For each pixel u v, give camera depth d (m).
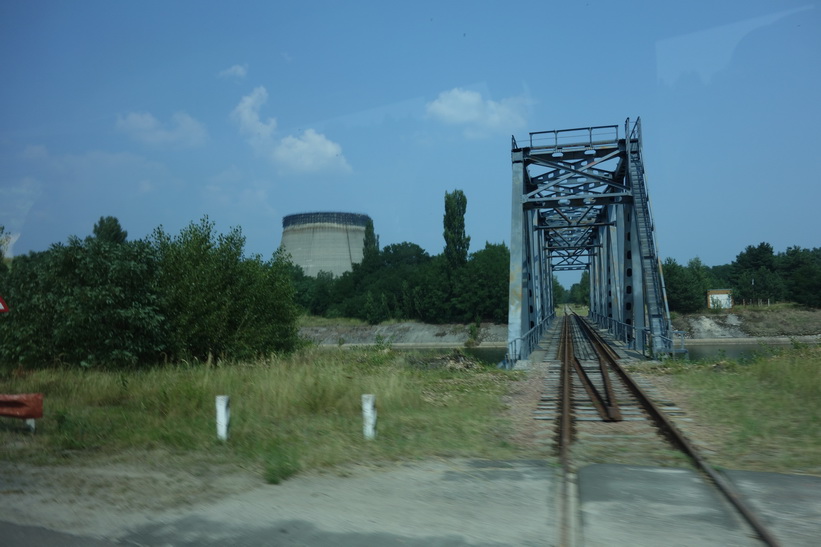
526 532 5.13
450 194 82.12
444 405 13.08
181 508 5.99
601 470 7.24
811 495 6.05
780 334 65.06
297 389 12.43
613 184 28.19
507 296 77.38
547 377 19.08
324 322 88.75
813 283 72.06
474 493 6.35
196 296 21.45
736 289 90.19
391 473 7.30
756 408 11.43
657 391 14.75
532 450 8.70
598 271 57.91
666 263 77.00
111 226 48.88
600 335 42.59
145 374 16.59
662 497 6.09
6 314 18.61
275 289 26.25
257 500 6.22
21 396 9.38
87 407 12.10
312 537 5.12
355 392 12.62
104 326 18.66
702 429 10.00
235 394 12.92
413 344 75.75
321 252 125.69
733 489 6.25
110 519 5.67
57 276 18.92
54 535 5.26
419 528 5.29
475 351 65.38
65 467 7.66
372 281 98.81
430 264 90.19
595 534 5.07
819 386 12.42
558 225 42.69
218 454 8.33
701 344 62.44
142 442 8.98
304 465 7.62
